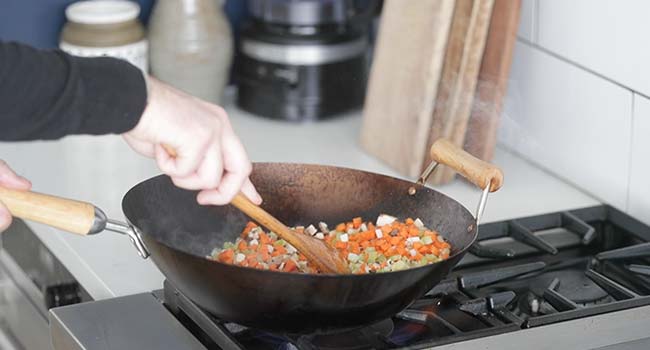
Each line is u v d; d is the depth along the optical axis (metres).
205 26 2.33
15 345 2.06
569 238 1.91
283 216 1.73
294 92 2.36
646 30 1.91
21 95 1.31
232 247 1.68
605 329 1.65
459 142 2.08
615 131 2.00
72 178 2.13
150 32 2.36
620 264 1.82
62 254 1.89
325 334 1.61
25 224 1.99
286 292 1.48
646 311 1.67
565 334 1.64
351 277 1.46
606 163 2.03
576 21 2.04
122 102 1.37
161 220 1.65
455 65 2.07
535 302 1.72
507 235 1.89
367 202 1.72
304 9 2.33
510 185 2.10
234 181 1.48
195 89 2.36
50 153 2.22
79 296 1.86
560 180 2.12
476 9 2.02
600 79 2.01
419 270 1.49
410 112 2.12
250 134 2.31
